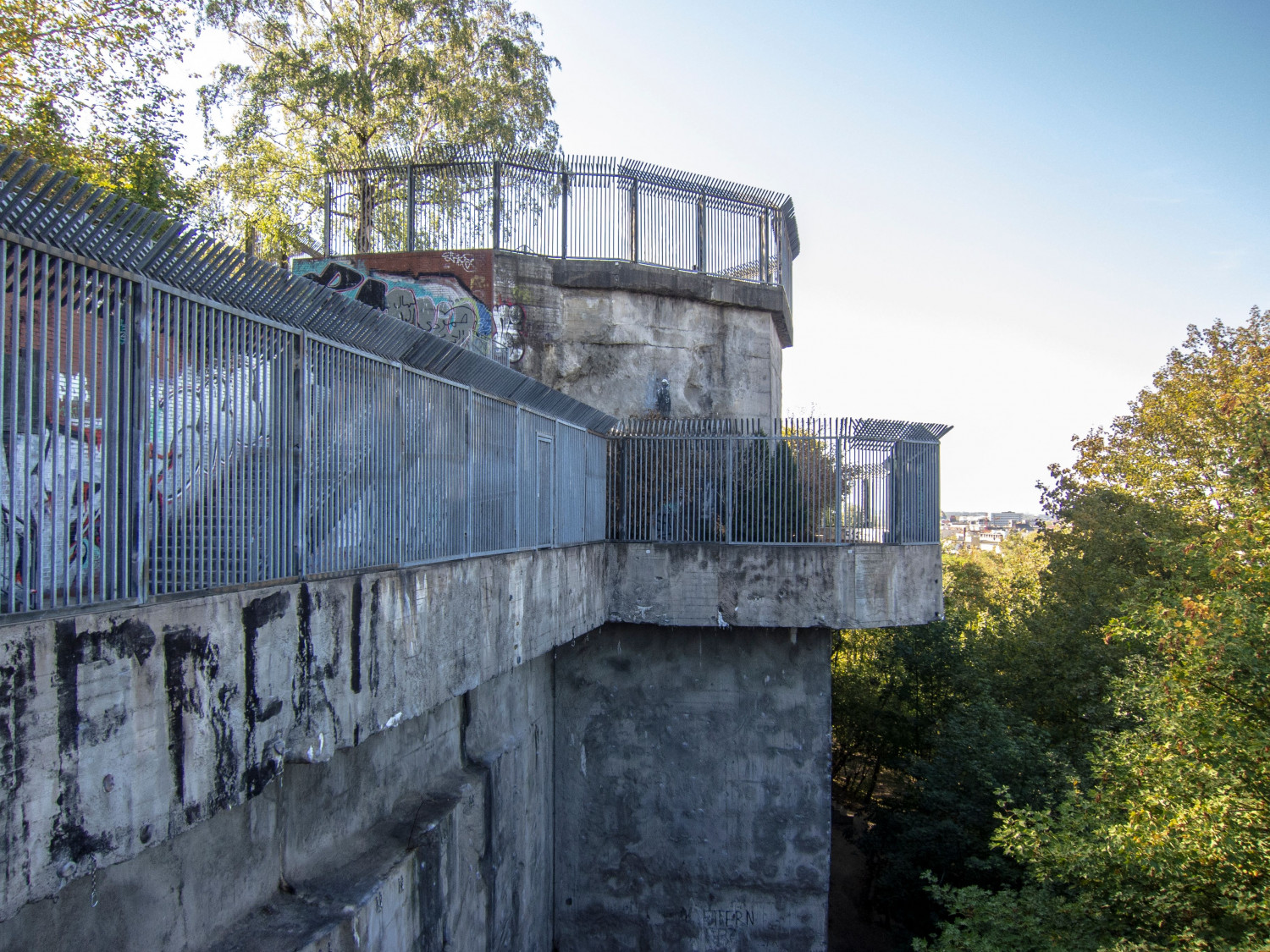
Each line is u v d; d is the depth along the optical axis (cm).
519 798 1239
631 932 1459
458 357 796
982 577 3553
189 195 1541
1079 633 1928
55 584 357
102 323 394
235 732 471
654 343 1619
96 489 384
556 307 1555
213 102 2000
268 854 643
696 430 1412
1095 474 2317
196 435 455
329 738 573
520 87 2275
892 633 2522
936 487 1414
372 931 685
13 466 340
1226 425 1928
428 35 2180
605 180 1611
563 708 1488
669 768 1459
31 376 350
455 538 808
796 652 1438
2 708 323
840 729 2584
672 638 1464
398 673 679
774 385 1862
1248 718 1079
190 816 432
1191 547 1334
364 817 806
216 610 457
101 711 375
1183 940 1038
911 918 1942
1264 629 1072
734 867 1441
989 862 1609
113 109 1448
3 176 340
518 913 1223
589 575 1280
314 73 1939
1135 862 1091
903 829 1959
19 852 330
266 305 520
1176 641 1160
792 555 1340
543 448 1081
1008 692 2128
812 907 1421
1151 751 1177
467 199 1564
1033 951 1130
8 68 1304
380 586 648
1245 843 1012
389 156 1584
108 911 477
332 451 595
